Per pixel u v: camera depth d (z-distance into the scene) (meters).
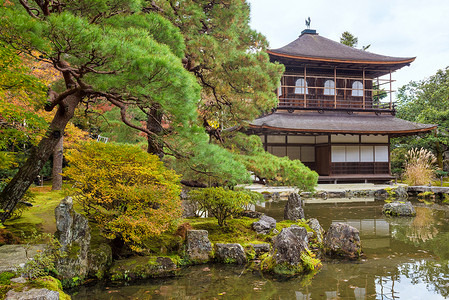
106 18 6.63
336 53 28.66
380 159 25.58
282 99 27.12
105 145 7.09
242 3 11.37
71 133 13.90
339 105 28.11
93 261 6.39
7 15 4.68
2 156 6.57
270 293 5.91
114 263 6.70
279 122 23.59
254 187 21.84
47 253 5.77
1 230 7.04
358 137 25.14
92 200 6.79
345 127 24.16
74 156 6.95
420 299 5.70
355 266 7.49
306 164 26.25
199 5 10.09
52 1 6.22
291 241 7.27
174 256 7.40
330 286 6.28
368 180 25.62
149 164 7.01
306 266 7.21
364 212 15.13
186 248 7.65
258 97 10.41
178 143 8.06
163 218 6.82
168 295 5.77
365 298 5.74
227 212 9.88
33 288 4.37
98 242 7.22
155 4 9.60
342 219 13.34
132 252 7.31
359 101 28.66
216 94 11.39
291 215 11.71
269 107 10.83
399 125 25.94
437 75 35.19
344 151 24.91
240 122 11.81
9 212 6.66
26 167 6.85
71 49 5.17
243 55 10.09
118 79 5.68
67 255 6.03
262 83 10.31
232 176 8.54
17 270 4.84
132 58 5.38
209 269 7.19
